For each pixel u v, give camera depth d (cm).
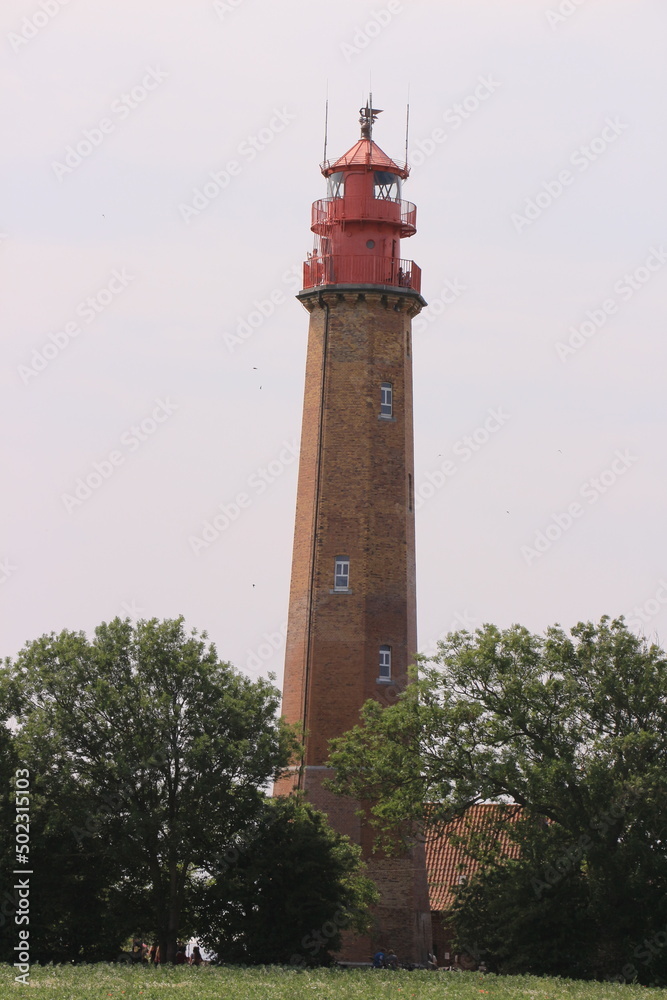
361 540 8881
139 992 5647
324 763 8612
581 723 7494
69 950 7606
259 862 7519
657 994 6050
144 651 7850
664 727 7419
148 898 7738
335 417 9025
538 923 7156
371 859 8450
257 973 6519
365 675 8706
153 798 7631
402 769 7625
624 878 7031
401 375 9138
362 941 8300
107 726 7731
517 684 7462
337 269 9125
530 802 7331
